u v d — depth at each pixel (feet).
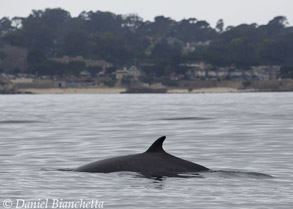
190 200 160.86
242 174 196.85
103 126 450.71
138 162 198.18
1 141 333.62
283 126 433.07
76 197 164.04
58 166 228.43
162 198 163.02
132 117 584.81
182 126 442.91
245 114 625.82
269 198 163.53
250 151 277.44
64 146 304.30
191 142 321.11
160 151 202.39
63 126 455.22
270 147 294.05
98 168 200.03
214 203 157.79
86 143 319.47
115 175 191.93
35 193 169.48
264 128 415.23
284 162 238.07
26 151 281.74
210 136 355.56
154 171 194.08
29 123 497.87
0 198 163.12
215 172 196.95
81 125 465.47
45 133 387.75
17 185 181.06
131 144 313.12
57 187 177.58
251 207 153.48
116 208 152.56
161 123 481.05
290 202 158.71
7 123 499.51
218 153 270.46
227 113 654.94
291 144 307.17
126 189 173.58
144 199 161.68
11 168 221.25
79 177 191.52
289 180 190.49
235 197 164.66
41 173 203.10
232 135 361.30
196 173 194.49
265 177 194.18
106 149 290.15
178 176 189.98
